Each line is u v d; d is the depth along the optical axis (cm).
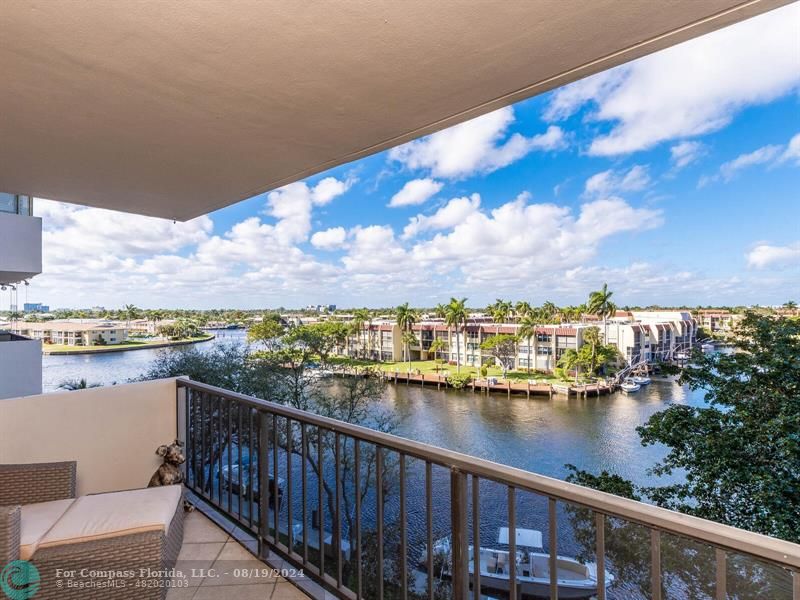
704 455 455
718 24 144
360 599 179
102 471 301
